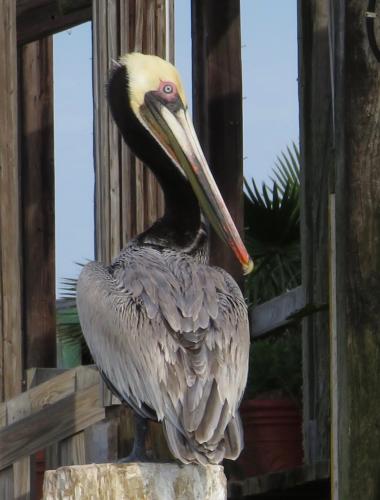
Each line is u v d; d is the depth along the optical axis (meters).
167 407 5.54
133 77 6.66
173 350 5.61
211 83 9.73
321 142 9.05
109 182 8.07
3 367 8.23
